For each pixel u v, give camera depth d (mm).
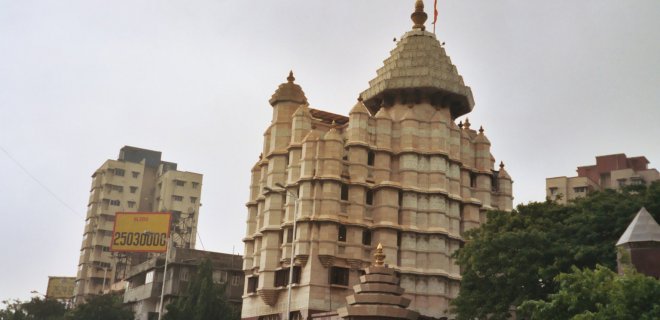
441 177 66688
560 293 30484
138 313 91625
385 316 37375
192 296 72188
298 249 61812
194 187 143125
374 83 72750
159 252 100000
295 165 66688
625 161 114375
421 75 69375
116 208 139500
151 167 148125
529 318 46500
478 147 73000
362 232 63406
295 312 61500
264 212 69250
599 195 49469
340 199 63531
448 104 71312
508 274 46250
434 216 65500
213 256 90500
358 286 39219
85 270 134375
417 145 67750
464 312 49875
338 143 64562
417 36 73625
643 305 27594
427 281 63719
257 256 69750
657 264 34406
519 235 46812
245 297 71000
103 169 142875
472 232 54250
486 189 71438
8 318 98750
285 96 71875
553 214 51219
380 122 67375
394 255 63188
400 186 65375
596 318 27844
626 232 36125
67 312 97625
